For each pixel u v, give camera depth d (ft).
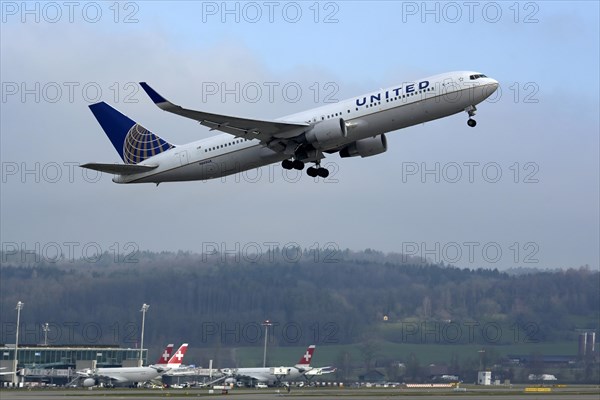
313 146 546.26
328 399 494.18
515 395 544.62
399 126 536.42
